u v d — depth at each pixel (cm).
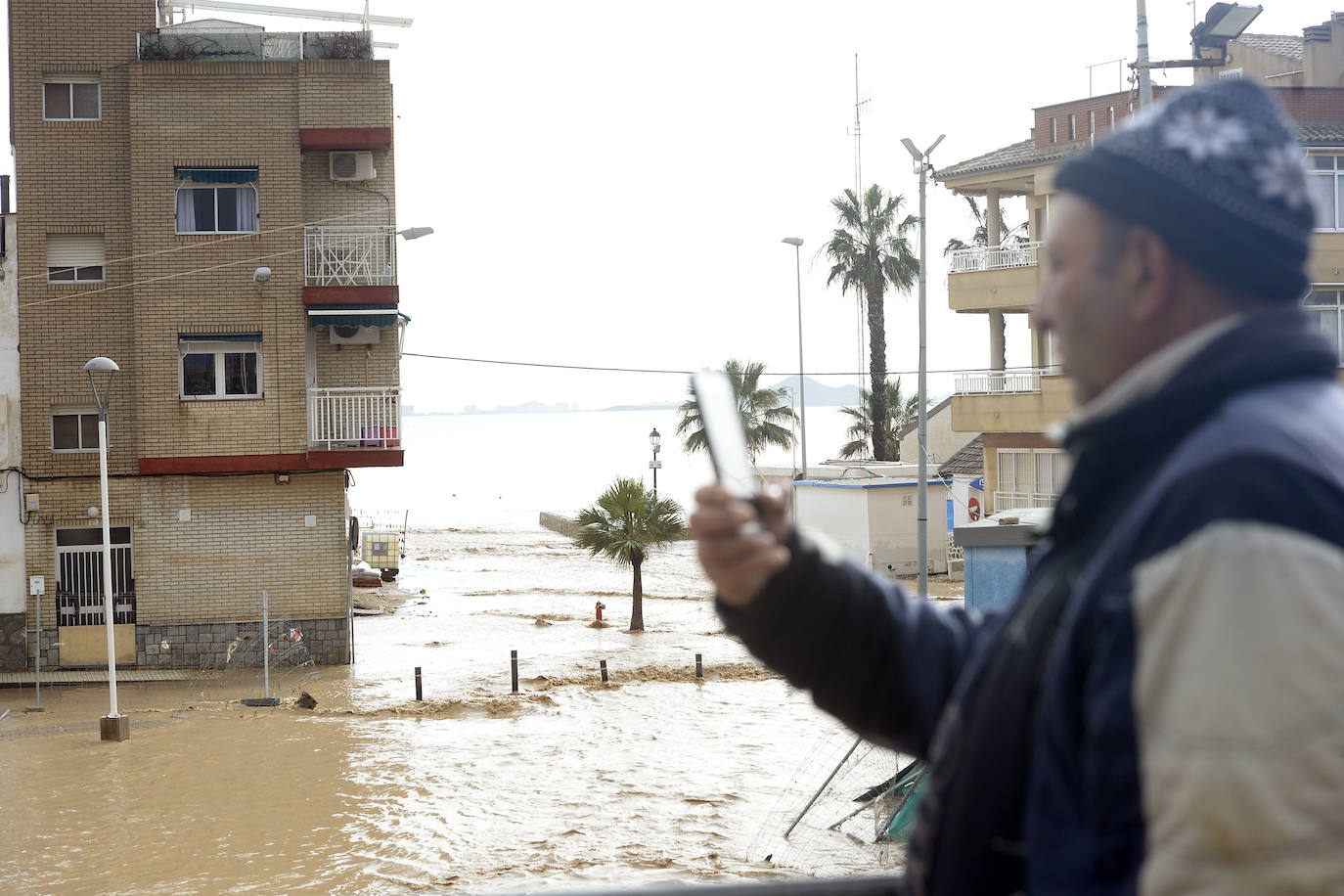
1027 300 3553
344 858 1473
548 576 5175
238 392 2977
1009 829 120
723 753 2005
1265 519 96
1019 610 128
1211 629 95
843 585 151
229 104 2959
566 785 1817
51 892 1354
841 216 5406
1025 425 3531
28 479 2909
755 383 5741
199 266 2941
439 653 3155
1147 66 2275
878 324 5488
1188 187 112
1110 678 103
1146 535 107
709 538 138
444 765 1962
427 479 16888
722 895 168
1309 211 116
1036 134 3700
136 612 2948
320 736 2194
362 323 2967
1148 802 97
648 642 3294
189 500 2959
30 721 2361
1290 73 3369
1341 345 2984
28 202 2933
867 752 1504
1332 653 90
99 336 2952
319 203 3047
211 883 1379
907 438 5597
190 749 2088
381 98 3009
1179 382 113
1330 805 88
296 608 2991
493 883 1340
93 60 2955
